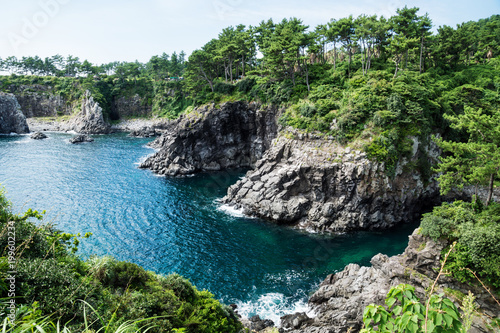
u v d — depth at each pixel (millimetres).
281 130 78438
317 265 44969
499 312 28188
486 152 33625
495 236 28750
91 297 17062
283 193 61812
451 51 87625
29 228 17953
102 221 56875
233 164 103062
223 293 38938
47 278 15125
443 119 62875
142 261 44969
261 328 32062
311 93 77500
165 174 89875
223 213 63594
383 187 56719
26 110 175375
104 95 178500
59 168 90000
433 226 33000
